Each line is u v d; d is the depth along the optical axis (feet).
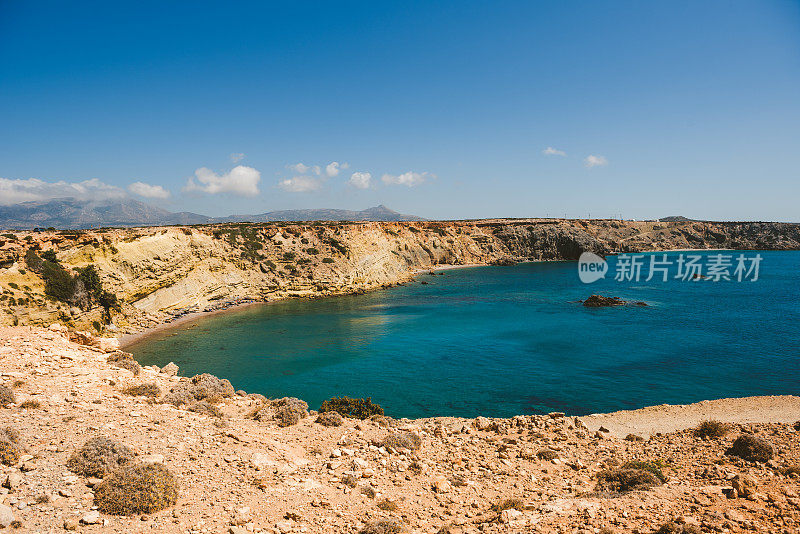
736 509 38.60
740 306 280.31
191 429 54.34
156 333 219.00
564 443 70.90
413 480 49.93
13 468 35.88
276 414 68.28
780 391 134.51
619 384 142.51
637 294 334.85
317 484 44.42
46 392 57.62
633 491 46.37
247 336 212.64
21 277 178.40
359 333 218.59
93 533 29.35
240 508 36.42
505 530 35.55
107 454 39.68
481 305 296.10
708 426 76.18
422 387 142.20
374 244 412.77
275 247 356.38
